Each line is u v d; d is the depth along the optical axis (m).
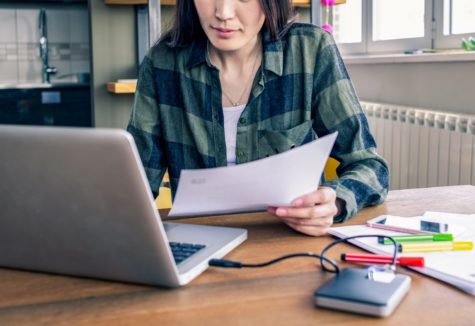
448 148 2.51
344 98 1.37
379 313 0.68
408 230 1.00
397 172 2.91
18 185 0.76
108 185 0.71
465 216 1.11
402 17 3.34
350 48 3.69
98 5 2.85
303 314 0.70
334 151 1.38
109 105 2.94
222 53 1.37
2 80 4.25
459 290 0.77
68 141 0.70
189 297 0.75
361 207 1.16
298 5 2.77
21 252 0.84
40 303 0.75
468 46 2.58
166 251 0.75
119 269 0.79
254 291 0.77
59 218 0.77
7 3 4.17
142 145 1.44
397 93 3.10
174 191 1.47
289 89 1.40
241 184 0.90
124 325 0.68
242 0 1.21
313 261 0.89
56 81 4.32
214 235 0.99
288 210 1.00
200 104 1.40
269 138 1.39
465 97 2.59
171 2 2.60
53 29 4.26
